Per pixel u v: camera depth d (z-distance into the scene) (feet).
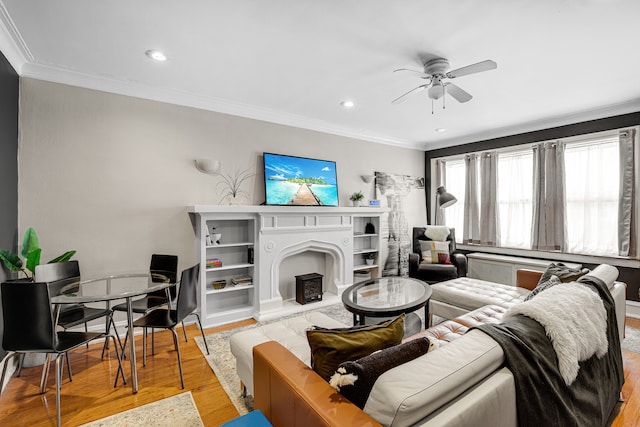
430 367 3.39
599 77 9.54
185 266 11.27
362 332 4.55
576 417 4.33
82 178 9.52
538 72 9.18
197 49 7.95
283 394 4.09
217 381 7.57
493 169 16.14
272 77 9.62
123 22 6.79
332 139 15.40
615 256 12.35
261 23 6.81
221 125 12.03
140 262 10.41
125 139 10.17
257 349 4.94
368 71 9.16
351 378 3.44
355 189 16.33
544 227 14.24
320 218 13.51
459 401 3.24
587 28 6.93
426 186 19.54
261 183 12.99
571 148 13.74
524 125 14.83
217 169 11.80
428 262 15.26
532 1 6.01
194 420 6.18
